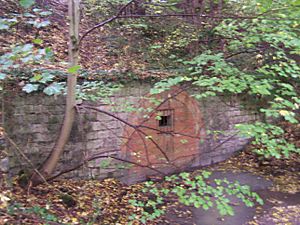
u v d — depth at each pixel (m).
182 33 7.76
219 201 3.71
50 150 4.99
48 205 4.16
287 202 5.73
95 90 5.20
